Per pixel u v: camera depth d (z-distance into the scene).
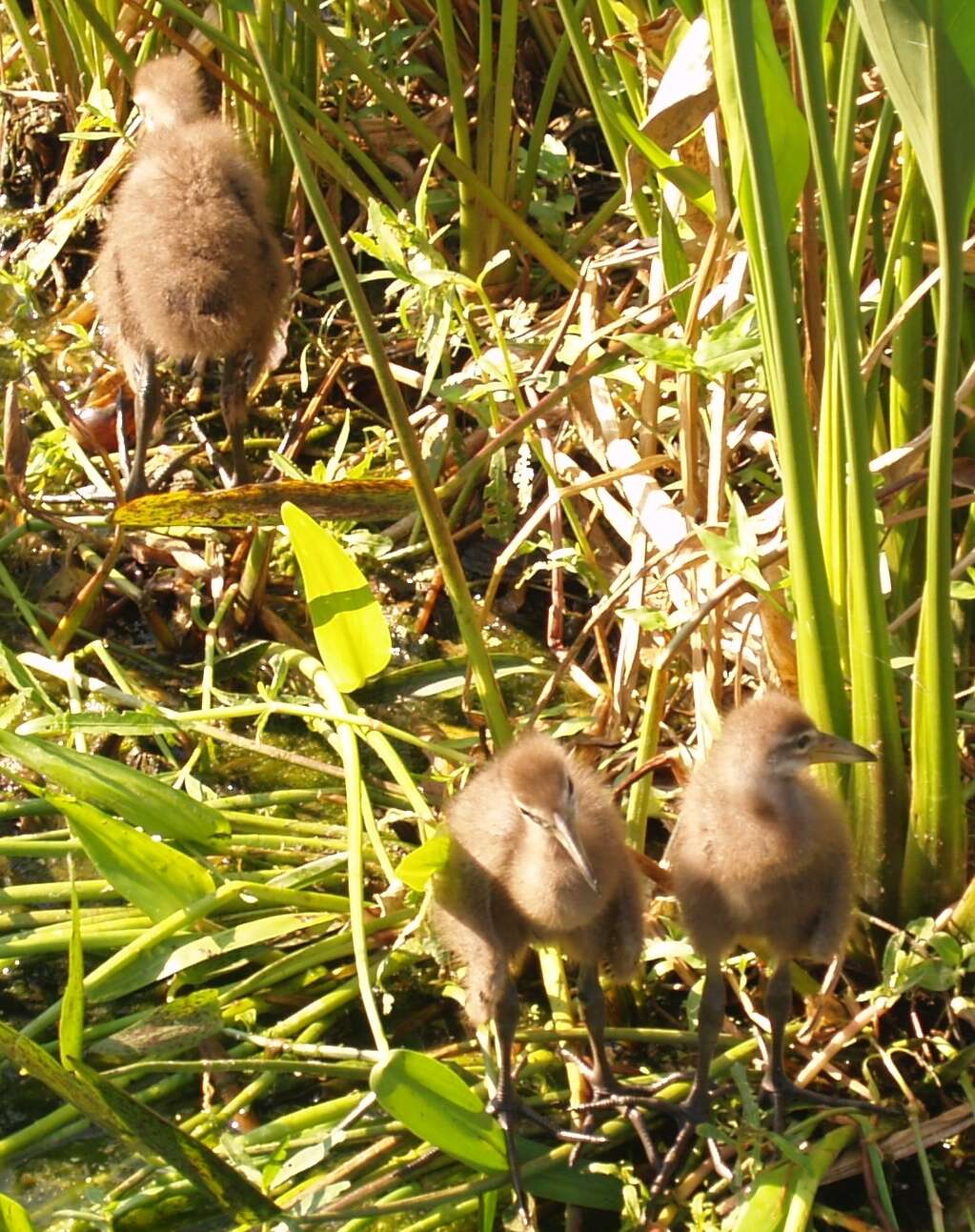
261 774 6.49
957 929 5.24
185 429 8.15
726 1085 5.04
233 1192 4.59
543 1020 5.49
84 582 7.30
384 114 8.95
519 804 4.68
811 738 4.70
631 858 5.05
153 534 7.33
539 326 7.64
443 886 4.92
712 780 4.80
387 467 7.52
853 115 4.98
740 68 4.39
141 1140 4.57
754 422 6.59
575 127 9.07
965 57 4.27
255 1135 4.86
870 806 5.35
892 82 4.46
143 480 7.47
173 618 7.23
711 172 5.88
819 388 5.39
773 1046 4.91
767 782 4.66
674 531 6.26
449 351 7.77
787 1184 4.62
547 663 6.90
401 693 6.85
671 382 6.84
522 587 7.28
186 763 6.37
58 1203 4.84
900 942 5.05
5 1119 5.17
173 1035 5.04
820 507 5.30
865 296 6.15
